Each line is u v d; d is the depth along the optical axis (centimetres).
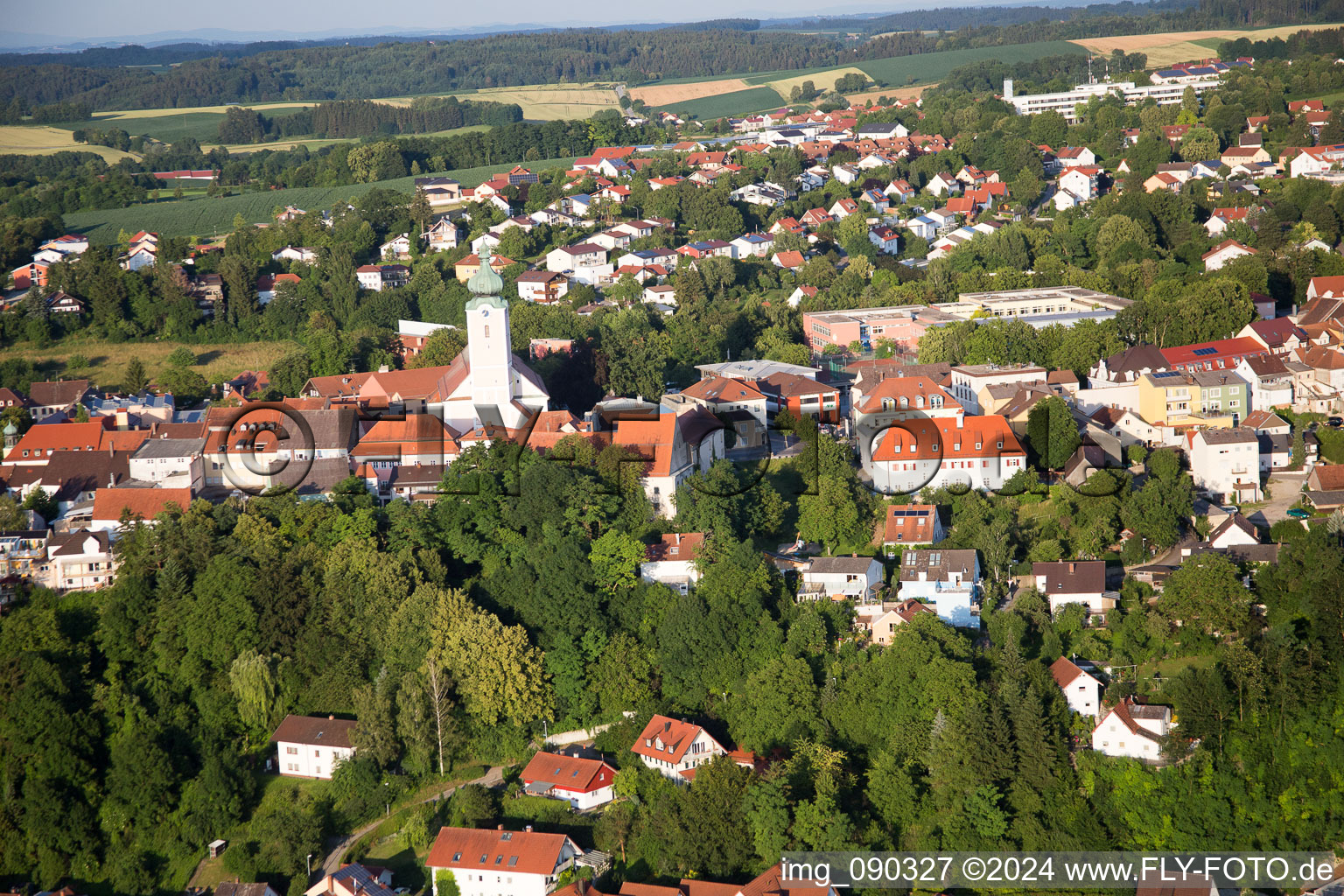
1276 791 15488
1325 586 16650
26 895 16288
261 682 17650
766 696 16900
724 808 15788
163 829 16762
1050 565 18012
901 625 17038
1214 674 15950
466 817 16488
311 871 16238
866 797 15988
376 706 17388
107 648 18188
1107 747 15912
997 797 15512
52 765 16788
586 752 17388
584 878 15450
